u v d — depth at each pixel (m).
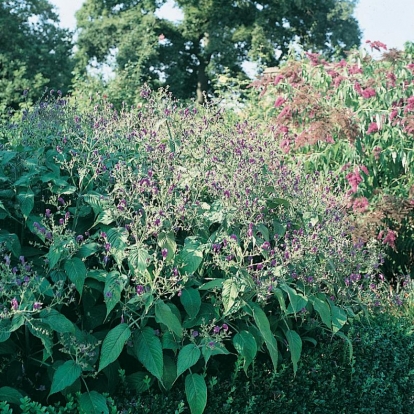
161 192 3.88
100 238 3.71
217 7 29.47
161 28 30.33
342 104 8.24
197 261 3.63
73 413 3.09
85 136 4.42
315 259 4.40
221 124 5.35
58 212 3.73
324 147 7.85
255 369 3.80
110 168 4.28
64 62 25.45
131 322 3.56
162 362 3.28
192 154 4.73
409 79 8.41
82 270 3.43
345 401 4.16
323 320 3.94
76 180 4.29
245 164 4.45
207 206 4.06
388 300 5.74
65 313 3.69
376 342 4.56
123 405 3.22
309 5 30.31
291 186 4.75
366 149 7.94
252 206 4.05
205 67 31.08
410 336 5.02
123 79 15.30
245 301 3.62
